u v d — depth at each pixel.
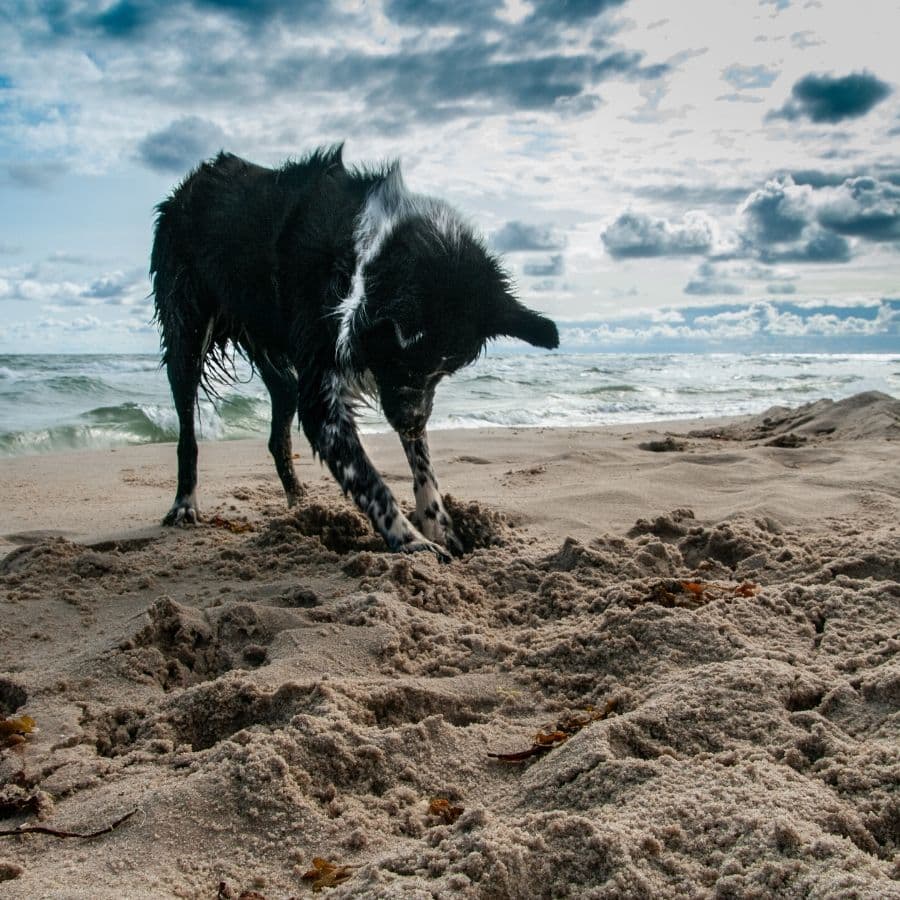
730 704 0.64
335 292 1.14
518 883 0.45
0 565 1.13
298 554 1.14
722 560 1.10
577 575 1.01
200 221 1.35
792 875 0.43
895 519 1.29
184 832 0.52
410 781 0.60
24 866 0.50
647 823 0.49
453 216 1.14
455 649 0.82
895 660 0.71
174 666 0.79
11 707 0.73
